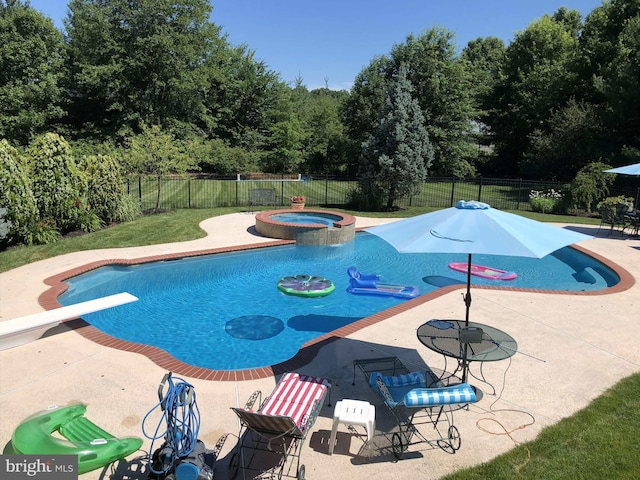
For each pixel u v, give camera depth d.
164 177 22.34
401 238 5.39
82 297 10.24
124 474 4.28
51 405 5.43
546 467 4.35
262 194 21.97
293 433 4.18
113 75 35.66
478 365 6.58
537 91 39.19
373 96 37.88
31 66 36.34
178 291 10.95
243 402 5.58
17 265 11.65
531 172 33.53
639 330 8.00
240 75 45.81
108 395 5.67
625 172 15.42
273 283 11.73
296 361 6.67
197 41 39.31
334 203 25.83
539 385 6.02
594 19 34.72
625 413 5.31
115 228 16.30
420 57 35.62
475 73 43.22
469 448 4.71
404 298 10.76
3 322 7.32
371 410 4.60
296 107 54.25
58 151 14.28
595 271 13.30
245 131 45.34
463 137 38.22
